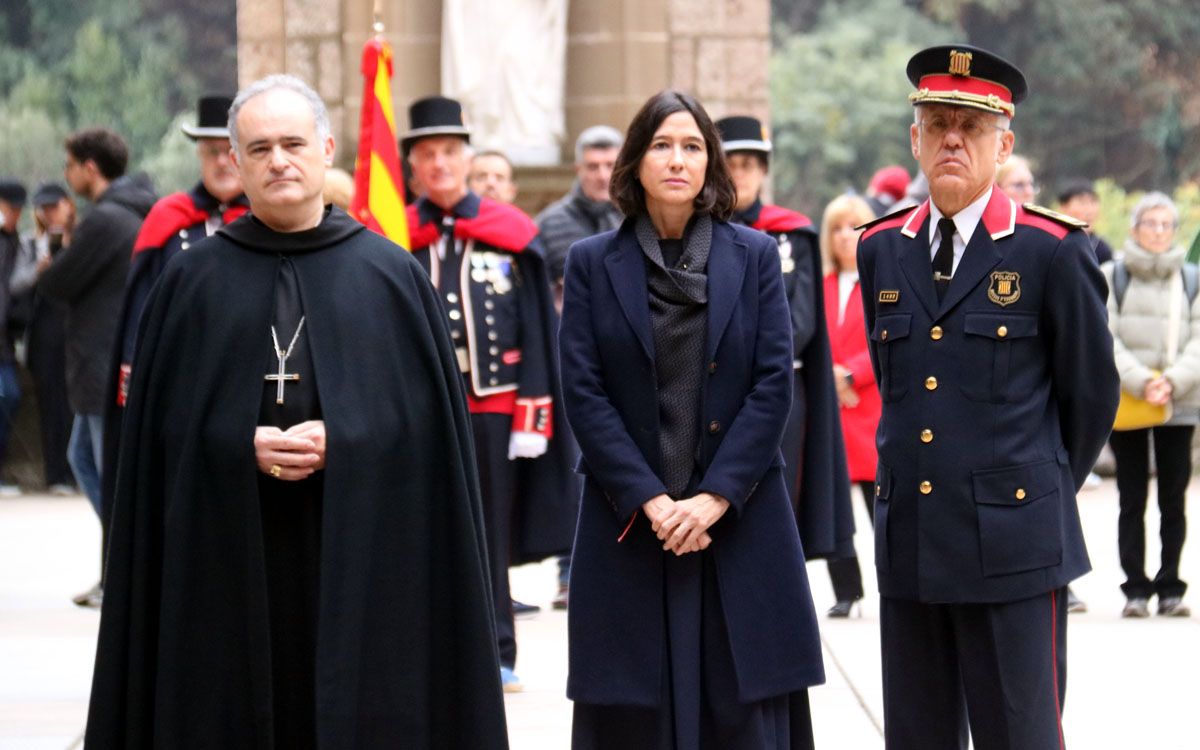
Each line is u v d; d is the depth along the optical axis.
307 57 34.19
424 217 17.64
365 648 11.24
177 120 99.19
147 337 11.48
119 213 24.03
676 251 12.45
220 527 11.16
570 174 33.66
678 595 12.16
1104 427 12.20
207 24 104.00
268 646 11.09
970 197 12.15
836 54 98.19
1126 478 21.94
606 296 12.30
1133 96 99.31
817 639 12.25
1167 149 100.25
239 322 11.29
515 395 17.42
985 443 11.96
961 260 12.11
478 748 11.44
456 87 33.97
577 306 12.38
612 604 12.15
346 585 11.09
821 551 16.80
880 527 12.32
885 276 12.38
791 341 12.32
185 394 11.29
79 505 33.41
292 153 11.36
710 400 12.12
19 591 24.14
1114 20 99.69
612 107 34.09
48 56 101.56
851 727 16.48
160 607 11.28
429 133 17.50
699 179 12.26
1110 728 16.45
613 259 12.35
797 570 12.25
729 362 12.15
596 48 34.19
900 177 30.95
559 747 15.71
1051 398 12.23
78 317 23.91
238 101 11.45
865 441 22.78
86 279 23.83
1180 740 16.02
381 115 17.69
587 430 12.09
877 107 96.25
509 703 17.33
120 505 11.34
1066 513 12.12
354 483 11.14
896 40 100.44
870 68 97.06
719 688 12.16
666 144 12.21
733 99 34.28
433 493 11.56
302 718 11.37
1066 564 12.05
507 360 17.38
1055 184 100.44
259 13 34.47
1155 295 22.23
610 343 12.21
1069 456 12.35
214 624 11.16
